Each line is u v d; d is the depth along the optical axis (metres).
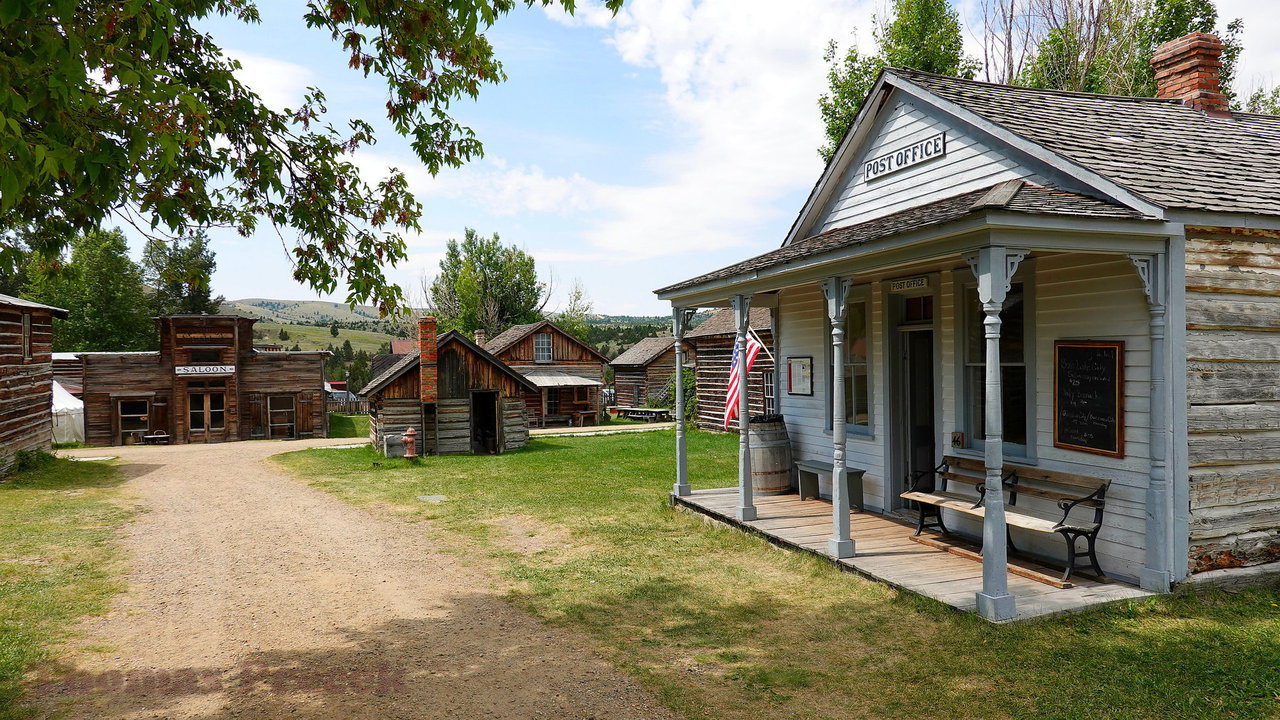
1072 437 7.34
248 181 6.86
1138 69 25.83
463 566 8.85
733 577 8.04
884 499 10.05
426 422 22.05
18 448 17.92
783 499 11.34
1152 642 5.73
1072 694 4.96
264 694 5.28
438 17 6.50
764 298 12.53
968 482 8.29
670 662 5.79
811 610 6.86
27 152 3.24
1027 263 7.81
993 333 6.13
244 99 6.38
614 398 50.69
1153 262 6.57
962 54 28.91
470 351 22.50
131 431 30.44
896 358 10.04
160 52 4.05
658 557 8.98
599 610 7.08
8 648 6.17
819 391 11.48
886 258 7.18
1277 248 7.11
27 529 11.06
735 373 15.02
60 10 3.18
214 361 31.36
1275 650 5.55
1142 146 8.17
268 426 31.94
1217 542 6.84
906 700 5.00
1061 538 7.46
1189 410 6.67
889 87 10.15
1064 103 9.64
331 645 6.28
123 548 9.91
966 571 7.41
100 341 46.91
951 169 9.15
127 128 4.20
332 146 7.10
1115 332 6.93
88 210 5.39
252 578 8.42
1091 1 27.06
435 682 5.47
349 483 16.11
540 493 13.98
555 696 5.20
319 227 7.04
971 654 5.64
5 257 5.11
